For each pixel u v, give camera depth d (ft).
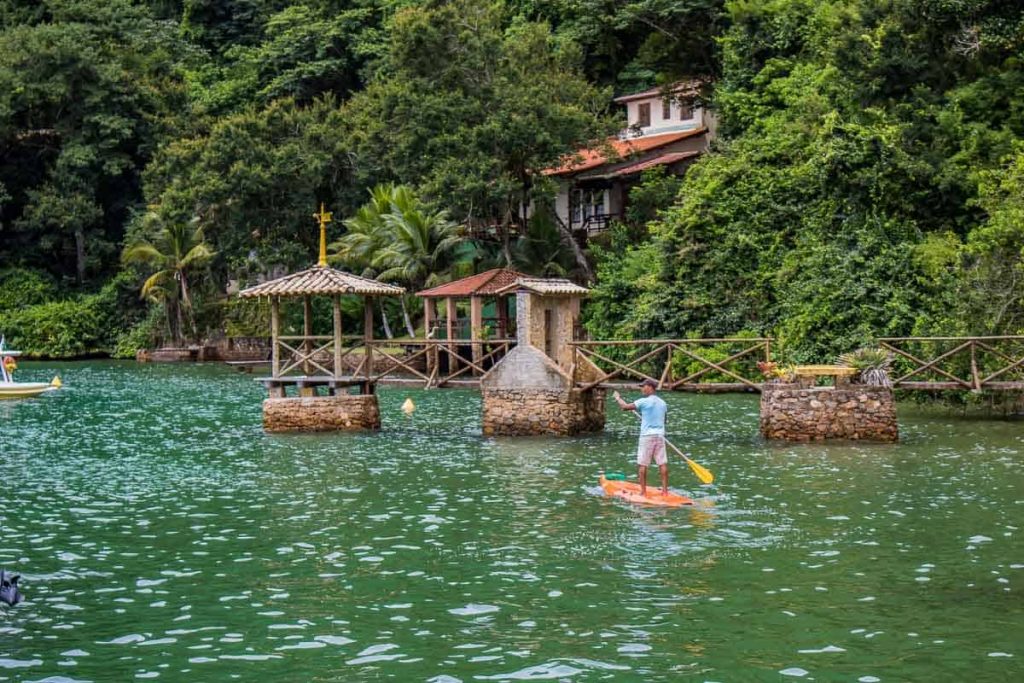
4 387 146.41
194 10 306.35
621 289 155.63
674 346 97.81
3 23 281.33
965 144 129.90
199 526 63.00
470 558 54.65
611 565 52.85
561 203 211.00
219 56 298.76
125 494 73.36
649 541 57.62
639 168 191.11
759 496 69.00
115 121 249.14
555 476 78.18
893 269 124.88
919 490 69.97
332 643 42.16
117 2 282.56
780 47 167.32
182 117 257.34
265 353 216.54
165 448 95.91
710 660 39.81
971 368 98.94
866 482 73.05
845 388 92.53
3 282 254.88
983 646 40.96
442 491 72.74
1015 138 128.26
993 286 110.83
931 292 123.34
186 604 47.52
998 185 122.42
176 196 201.46
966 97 132.67
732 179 149.18
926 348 113.19
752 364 135.85
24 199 262.47
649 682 37.81
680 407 121.08
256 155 197.88
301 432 106.42
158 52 272.92
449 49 177.37
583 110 178.50
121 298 251.39
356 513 66.03
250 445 97.30
